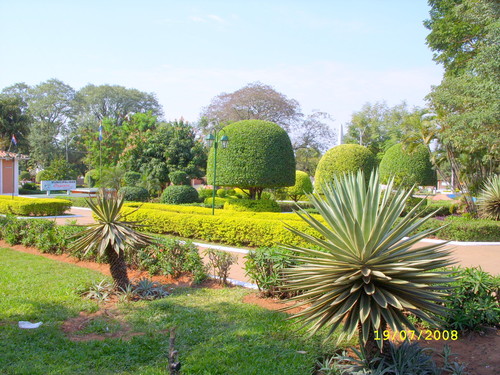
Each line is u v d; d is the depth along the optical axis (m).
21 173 42.09
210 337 4.18
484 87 10.50
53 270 7.20
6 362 3.55
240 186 14.80
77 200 21.78
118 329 4.46
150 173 21.31
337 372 3.41
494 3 10.87
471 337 4.19
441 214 15.60
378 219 3.10
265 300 5.53
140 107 52.28
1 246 9.80
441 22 18.06
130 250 7.15
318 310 3.37
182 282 6.50
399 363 3.31
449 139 12.99
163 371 3.41
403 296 3.25
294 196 22.45
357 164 17.56
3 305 5.14
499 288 4.42
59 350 3.87
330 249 3.29
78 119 47.62
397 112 40.22
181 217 11.12
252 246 9.88
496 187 12.70
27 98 49.38
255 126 14.38
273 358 3.69
